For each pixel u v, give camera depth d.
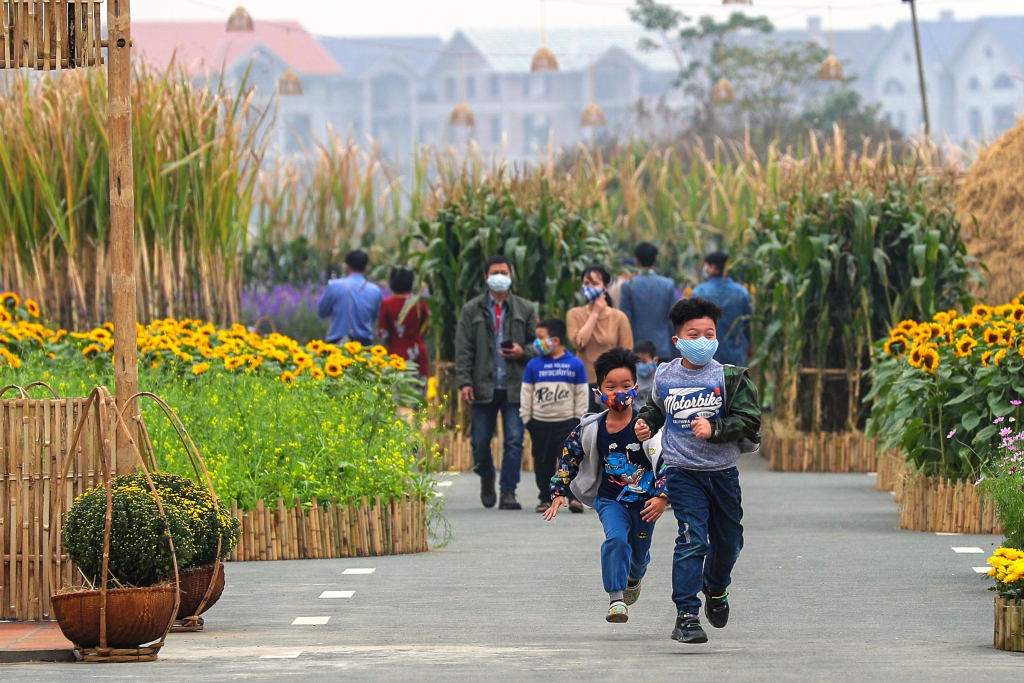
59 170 45.72
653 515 20.86
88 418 21.97
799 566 27.77
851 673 17.50
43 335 38.09
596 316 38.56
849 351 47.12
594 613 23.28
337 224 72.94
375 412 33.88
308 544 29.42
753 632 21.41
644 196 79.31
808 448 46.78
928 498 32.78
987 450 32.00
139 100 46.66
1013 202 49.84
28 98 46.09
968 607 23.34
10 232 45.31
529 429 36.69
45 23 21.59
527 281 47.50
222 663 18.66
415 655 19.23
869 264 46.69
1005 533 24.44
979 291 50.19
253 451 30.16
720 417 20.50
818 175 49.09
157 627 19.34
